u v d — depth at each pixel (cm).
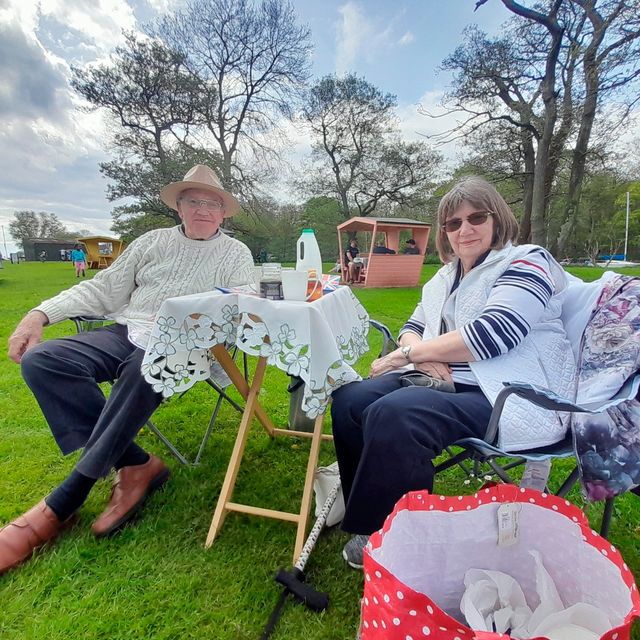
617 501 176
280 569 132
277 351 133
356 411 139
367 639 77
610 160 980
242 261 212
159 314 140
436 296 161
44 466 201
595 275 1117
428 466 116
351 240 1353
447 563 100
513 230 148
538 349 131
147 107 1727
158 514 163
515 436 116
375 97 2094
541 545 99
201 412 268
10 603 122
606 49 709
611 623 84
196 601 125
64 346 165
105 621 118
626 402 112
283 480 192
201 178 203
